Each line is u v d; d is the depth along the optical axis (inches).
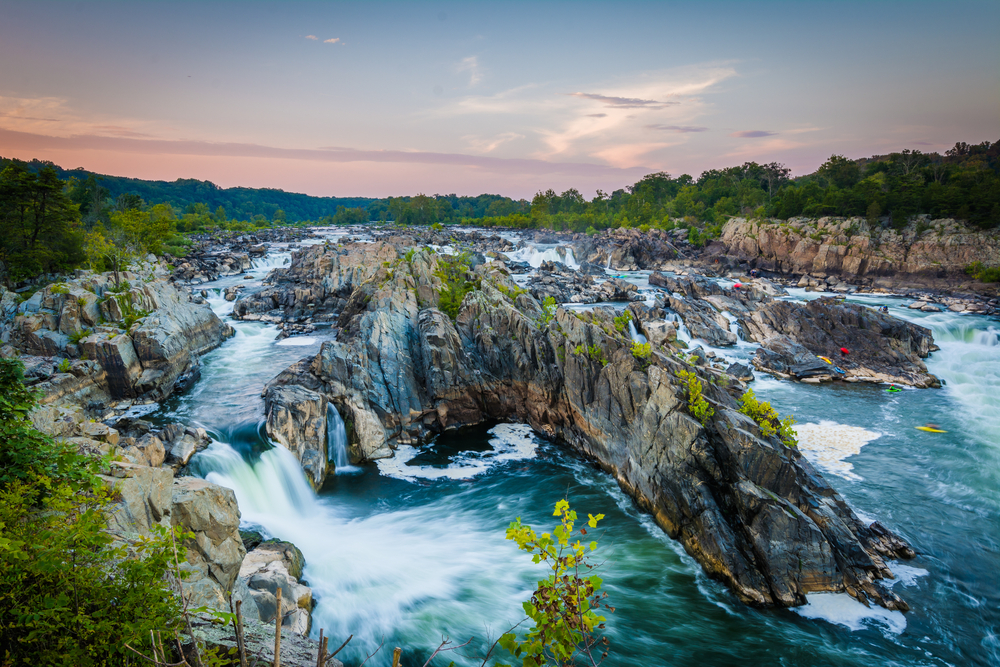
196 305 2268.7
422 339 1684.3
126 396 1603.1
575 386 1525.6
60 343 1628.9
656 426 1227.9
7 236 2605.8
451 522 1210.6
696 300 3051.2
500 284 2124.8
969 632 903.7
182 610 393.4
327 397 1471.5
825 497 1152.2
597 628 916.6
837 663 847.1
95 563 398.3
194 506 686.5
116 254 2960.1
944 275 4229.8
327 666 440.5
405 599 959.6
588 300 3405.5
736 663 850.8
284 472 1282.0
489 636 882.1
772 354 2283.5
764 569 993.5
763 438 1131.9
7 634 350.0
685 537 1114.7
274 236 6299.2
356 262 3036.4
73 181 6186.0
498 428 1683.1
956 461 1466.5
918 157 7017.7
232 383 1817.2
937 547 1112.8
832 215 5216.5
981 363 2265.0
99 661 357.1
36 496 470.9
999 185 4458.7
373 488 1350.9
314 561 1042.7
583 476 1414.9
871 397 1952.5
